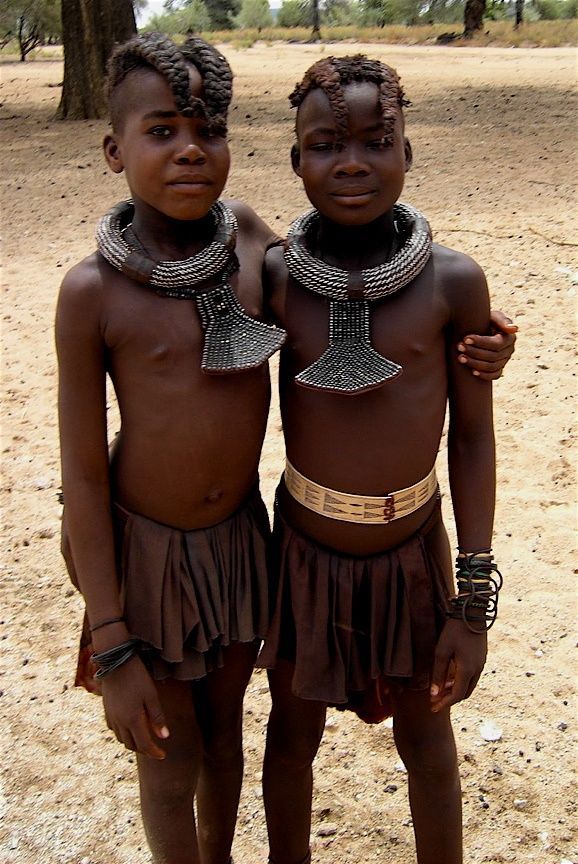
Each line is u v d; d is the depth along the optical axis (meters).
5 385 5.43
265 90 17.27
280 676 2.13
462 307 1.86
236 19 48.78
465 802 2.74
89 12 13.74
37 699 3.20
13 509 4.27
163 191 1.67
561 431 4.66
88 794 2.83
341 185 1.73
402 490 1.93
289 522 2.03
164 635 1.91
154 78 1.64
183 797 2.07
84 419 1.82
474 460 2.00
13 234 8.14
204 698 2.17
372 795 2.79
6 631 3.51
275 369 5.23
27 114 15.51
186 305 1.77
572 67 20.19
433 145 10.91
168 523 1.91
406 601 2.00
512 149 10.52
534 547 3.85
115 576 1.88
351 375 1.78
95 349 1.78
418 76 18.83
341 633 2.01
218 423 1.82
